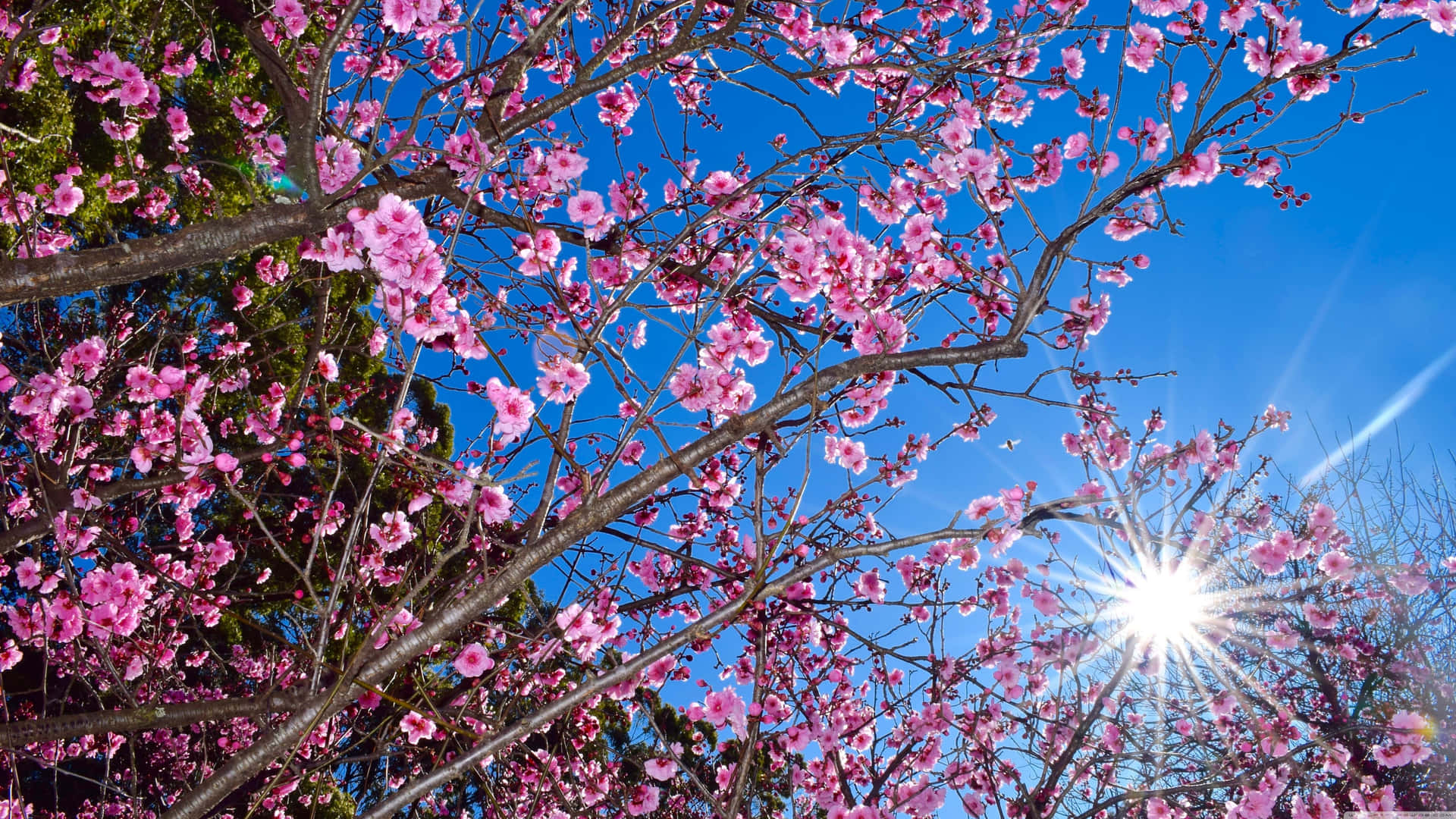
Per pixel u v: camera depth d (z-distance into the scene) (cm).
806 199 441
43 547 569
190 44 858
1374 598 646
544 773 412
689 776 361
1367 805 524
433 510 495
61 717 279
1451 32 346
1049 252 349
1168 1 397
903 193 431
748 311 445
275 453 363
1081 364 460
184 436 396
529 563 295
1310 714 714
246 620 341
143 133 992
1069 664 457
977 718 434
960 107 458
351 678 285
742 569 484
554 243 338
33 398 412
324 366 429
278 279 634
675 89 566
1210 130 357
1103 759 468
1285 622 670
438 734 416
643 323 460
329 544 509
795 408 320
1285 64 368
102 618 364
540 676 432
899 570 486
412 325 298
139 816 360
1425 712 708
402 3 324
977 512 424
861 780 526
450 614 294
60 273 294
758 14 460
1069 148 429
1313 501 748
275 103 1112
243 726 708
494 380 314
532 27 407
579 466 300
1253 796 452
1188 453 507
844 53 461
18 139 729
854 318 345
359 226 272
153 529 734
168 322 635
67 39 743
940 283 418
